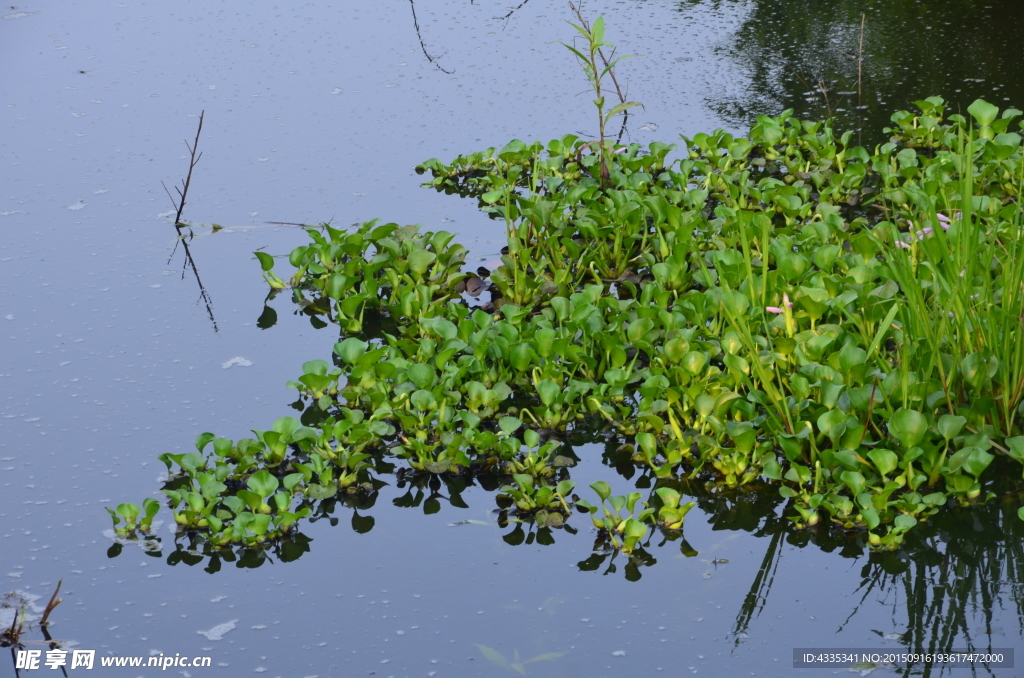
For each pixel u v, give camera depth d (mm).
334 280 4391
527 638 2793
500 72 6969
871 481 3197
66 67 7172
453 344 3822
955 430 3156
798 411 3365
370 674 2686
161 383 3988
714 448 3369
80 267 4844
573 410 3717
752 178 5535
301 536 3230
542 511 3277
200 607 2932
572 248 4613
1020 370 3334
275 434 3410
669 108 6277
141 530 3223
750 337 3420
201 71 7074
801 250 4398
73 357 4164
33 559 3113
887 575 2994
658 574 3025
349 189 5531
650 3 8062
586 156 5621
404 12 8188
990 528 3146
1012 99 5977
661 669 2678
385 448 3607
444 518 3295
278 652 2766
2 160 5879
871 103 6117
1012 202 4949
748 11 7742
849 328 3904
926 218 4441
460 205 5375
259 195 5484
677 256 4324
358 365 3738
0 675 2705
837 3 7734
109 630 2852
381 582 3021
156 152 5961
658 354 3818
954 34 6961
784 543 3131
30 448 3619
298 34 7746
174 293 4641
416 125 6238
